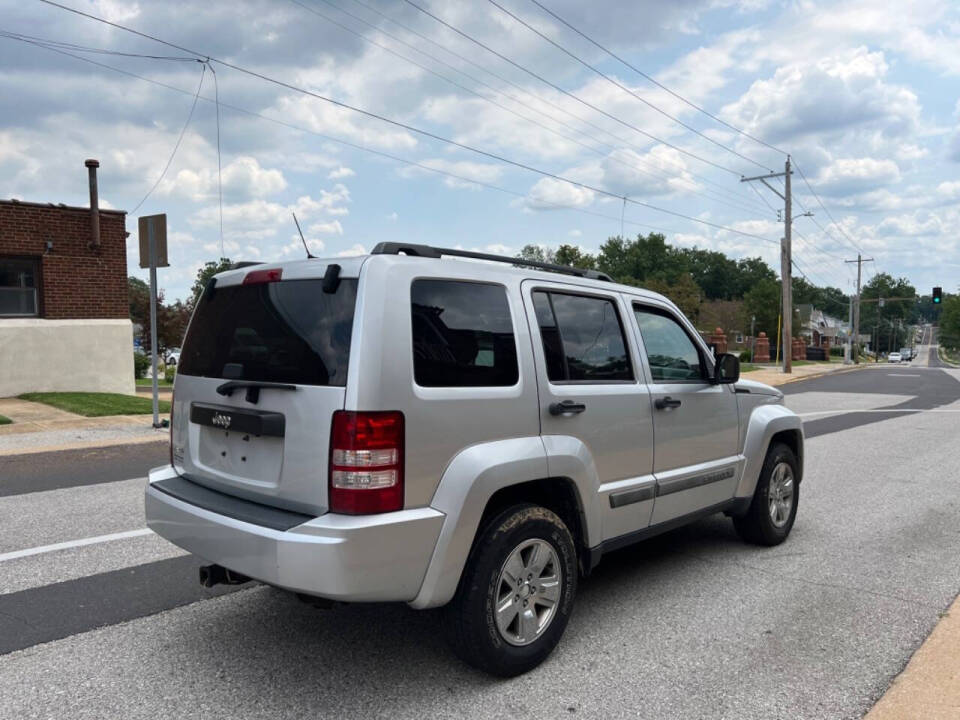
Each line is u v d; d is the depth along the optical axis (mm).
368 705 3117
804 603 4352
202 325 3828
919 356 145500
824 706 3137
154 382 11203
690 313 81562
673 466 4438
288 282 3342
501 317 3482
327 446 2953
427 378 3105
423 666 3488
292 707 3094
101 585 4586
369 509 2900
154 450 9516
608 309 4164
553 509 3814
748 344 81125
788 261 36750
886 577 4836
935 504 7027
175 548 5352
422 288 3197
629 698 3199
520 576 3375
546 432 3557
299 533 2893
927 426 13742
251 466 3357
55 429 11062
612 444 3934
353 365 2938
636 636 3861
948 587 4645
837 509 6812
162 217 10844
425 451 3047
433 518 3033
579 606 4297
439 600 3078
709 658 3598
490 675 3379
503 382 3396
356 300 3018
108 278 15703
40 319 14812
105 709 3068
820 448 10805
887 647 3732
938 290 47562
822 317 120312
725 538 5777
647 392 4211
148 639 3783
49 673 3398
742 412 5105
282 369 3217
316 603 3127
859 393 23625
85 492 7121
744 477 5121
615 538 4031
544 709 3100
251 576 3037
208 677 3363
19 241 14461
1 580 4668
